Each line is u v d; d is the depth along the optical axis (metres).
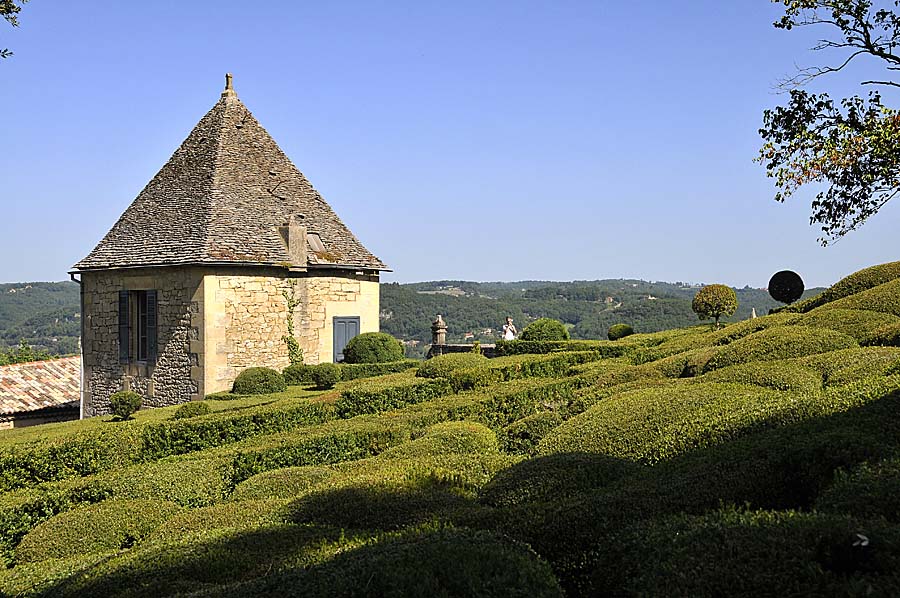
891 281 15.92
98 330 22.34
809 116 11.00
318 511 6.82
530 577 4.20
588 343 25.14
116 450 11.57
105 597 5.24
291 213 23.12
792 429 6.53
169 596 4.69
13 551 8.70
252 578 5.15
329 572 4.32
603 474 6.89
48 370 26.48
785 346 12.21
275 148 24.77
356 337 22.83
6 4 9.16
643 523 4.87
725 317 30.61
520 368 18.16
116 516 8.09
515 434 11.06
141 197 23.42
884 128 10.23
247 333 20.78
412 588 4.03
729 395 9.23
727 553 3.93
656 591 3.82
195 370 20.08
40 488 9.53
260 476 8.48
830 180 10.77
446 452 9.64
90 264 22.08
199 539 6.15
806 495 5.52
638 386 11.36
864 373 9.40
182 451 12.26
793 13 10.97
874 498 4.49
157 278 20.80
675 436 7.60
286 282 21.70
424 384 15.37
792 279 23.50
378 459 9.17
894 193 10.48
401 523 6.46
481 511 5.99
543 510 5.71
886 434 5.91
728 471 5.85
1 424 22.86
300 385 19.84
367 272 24.20
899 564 3.53
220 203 21.53
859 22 10.66
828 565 3.63
